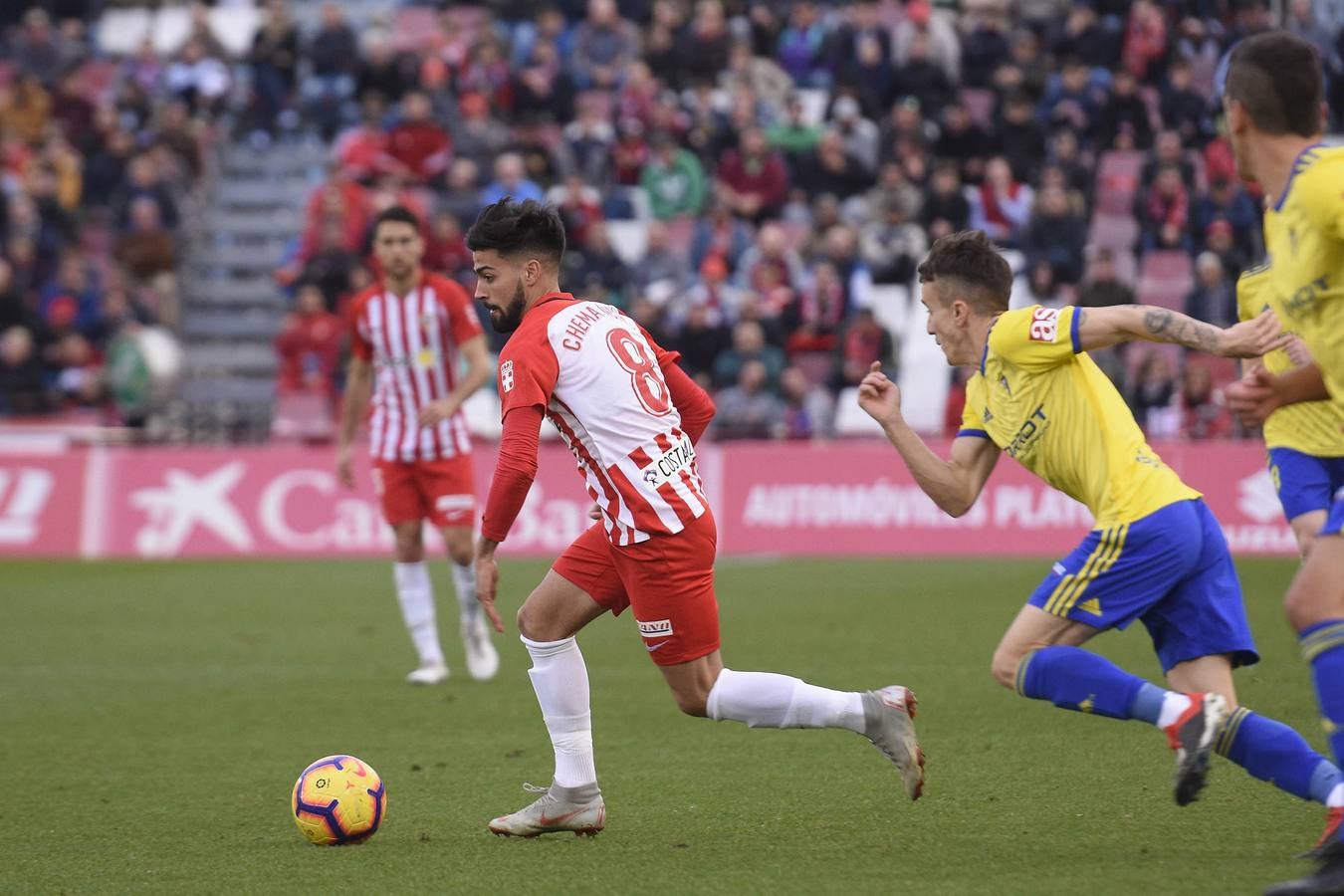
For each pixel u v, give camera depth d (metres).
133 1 84.06
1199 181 56.12
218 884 15.05
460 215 64.81
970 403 16.53
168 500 54.06
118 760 22.06
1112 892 13.77
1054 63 64.31
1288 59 13.80
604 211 65.88
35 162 69.75
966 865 14.98
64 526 54.25
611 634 34.97
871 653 30.67
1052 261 56.66
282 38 74.25
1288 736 14.62
